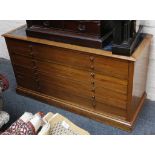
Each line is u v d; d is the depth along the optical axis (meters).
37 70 2.12
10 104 2.29
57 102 2.18
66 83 2.01
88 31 1.71
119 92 1.77
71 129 1.58
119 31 1.56
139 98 2.01
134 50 1.66
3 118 1.85
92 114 2.01
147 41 1.78
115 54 1.63
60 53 1.87
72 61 1.84
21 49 2.09
